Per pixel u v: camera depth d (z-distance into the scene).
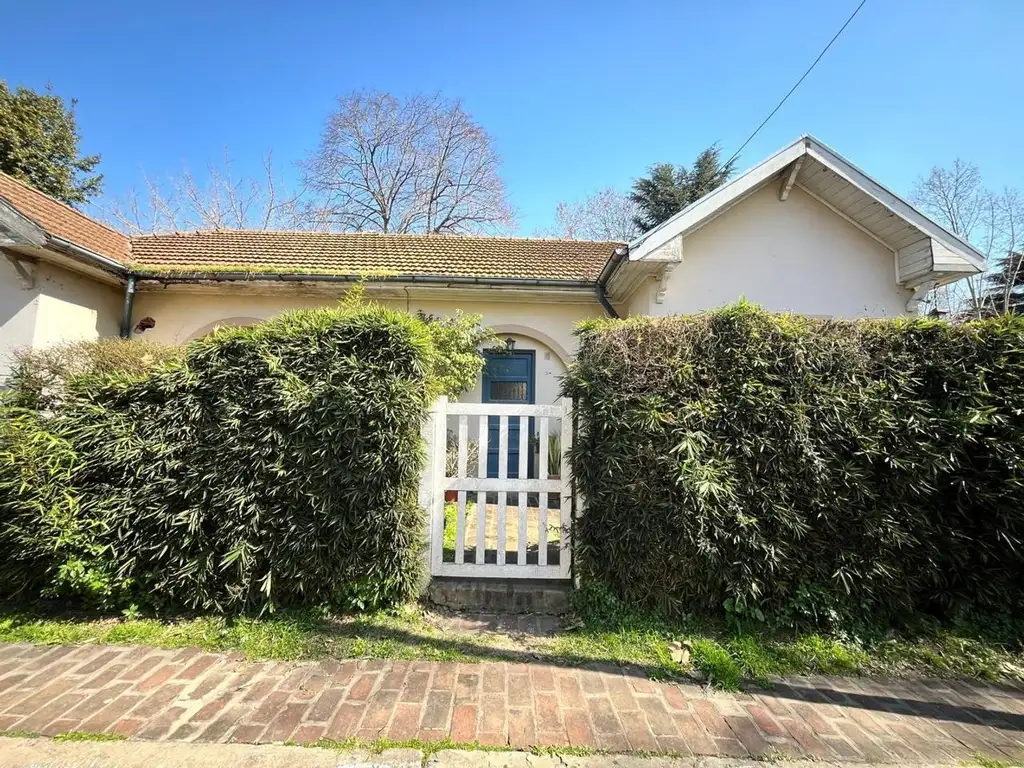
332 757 2.53
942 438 3.85
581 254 11.48
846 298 8.02
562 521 4.33
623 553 3.96
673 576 3.92
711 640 3.71
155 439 3.88
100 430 3.86
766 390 3.87
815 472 3.82
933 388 3.95
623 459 3.93
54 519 3.69
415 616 4.00
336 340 3.92
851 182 7.39
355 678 3.25
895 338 3.97
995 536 3.81
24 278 7.05
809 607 3.83
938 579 3.87
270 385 3.91
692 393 3.97
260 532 3.86
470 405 4.39
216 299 9.23
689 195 27.39
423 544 4.09
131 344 5.38
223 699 2.99
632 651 3.61
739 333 3.99
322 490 3.85
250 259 10.27
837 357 3.95
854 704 3.13
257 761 2.49
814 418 3.89
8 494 3.72
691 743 2.70
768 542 3.81
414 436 3.96
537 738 2.71
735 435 3.91
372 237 12.45
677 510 3.81
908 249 7.80
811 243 8.06
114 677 3.20
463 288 8.83
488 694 3.11
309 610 3.95
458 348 8.16
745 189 7.40
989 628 3.82
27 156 17.91
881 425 3.86
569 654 3.59
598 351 4.09
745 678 3.37
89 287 8.21
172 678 3.21
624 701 3.07
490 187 28.34
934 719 2.99
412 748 2.60
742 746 2.69
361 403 3.80
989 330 3.88
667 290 7.89
